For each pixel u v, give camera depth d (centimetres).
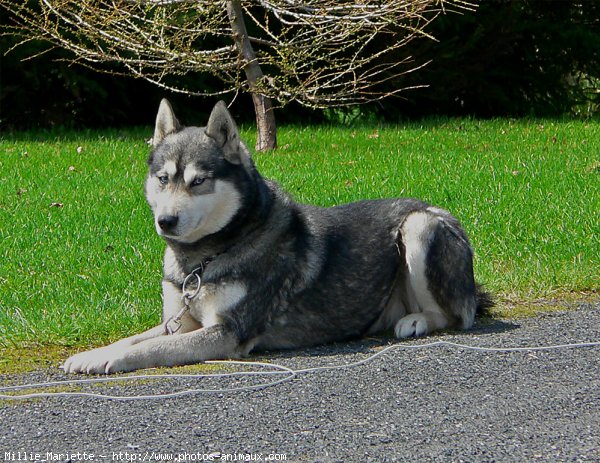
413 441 665
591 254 1267
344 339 966
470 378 807
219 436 679
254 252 910
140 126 3106
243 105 3241
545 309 1071
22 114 2992
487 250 1295
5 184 1797
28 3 2678
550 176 1792
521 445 656
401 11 2130
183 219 875
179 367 863
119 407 748
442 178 1792
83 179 1850
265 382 807
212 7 2167
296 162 2056
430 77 3278
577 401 747
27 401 768
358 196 1619
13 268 1219
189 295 906
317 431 686
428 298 980
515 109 3516
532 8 3509
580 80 3731
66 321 985
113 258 1249
